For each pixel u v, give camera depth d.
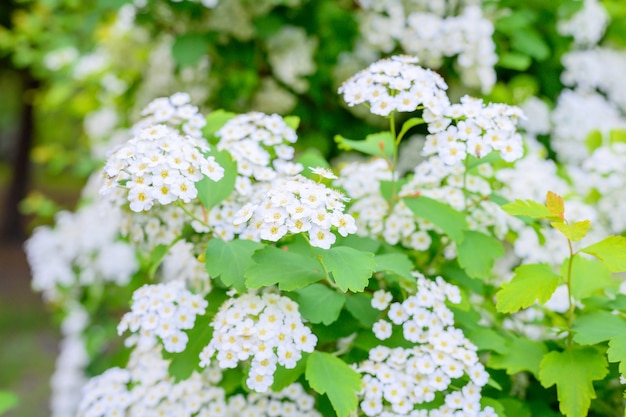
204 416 0.45
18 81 2.34
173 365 0.44
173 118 0.48
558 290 0.49
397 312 0.44
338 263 0.41
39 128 2.47
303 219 0.40
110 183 0.42
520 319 0.51
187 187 0.42
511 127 0.44
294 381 0.44
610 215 0.54
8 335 1.57
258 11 0.66
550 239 0.51
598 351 0.43
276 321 0.42
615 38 0.75
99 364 0.79
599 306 0.45
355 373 0.41
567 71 0.72
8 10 1.59
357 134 0.72
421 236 0.48
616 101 0.73
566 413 0.42
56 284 0.73
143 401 0.46
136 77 0.81
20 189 2.53
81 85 0.94
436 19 0.61
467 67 0.61
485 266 0.46
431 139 0.45
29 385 1.27
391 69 0.45
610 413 0.45
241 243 0.43
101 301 0.77
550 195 0.42
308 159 0.49
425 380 0.43
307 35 0.69
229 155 0.46
